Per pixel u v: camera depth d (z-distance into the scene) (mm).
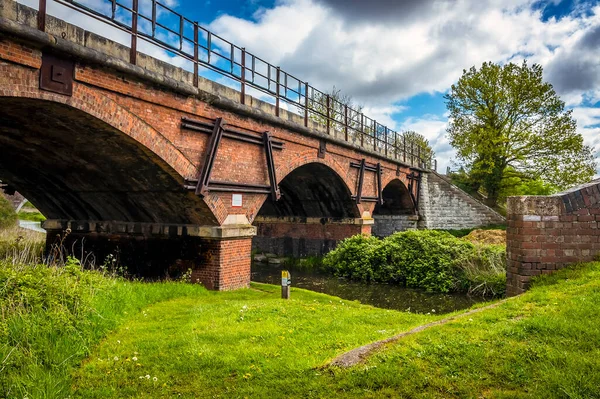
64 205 14867
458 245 17297
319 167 18078
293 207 23594
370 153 21844
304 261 22328
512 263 7598
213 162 11172
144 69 9109
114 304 7801
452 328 5203
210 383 4602
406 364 4285
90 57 7977
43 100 7461
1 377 4465
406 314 8469
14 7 6996
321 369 4574
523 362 4070
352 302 11508
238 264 12422
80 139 9781
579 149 28859
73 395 4453
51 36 7312
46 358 5125
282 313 7930
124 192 12398
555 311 5305
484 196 36562
